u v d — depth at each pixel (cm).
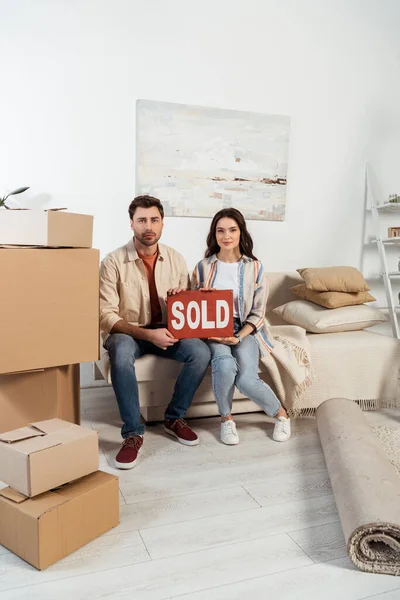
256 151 319
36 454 129
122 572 125
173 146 303
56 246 156
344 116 340
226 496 165
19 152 279
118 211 300
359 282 275
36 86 278
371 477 148
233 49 311
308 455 198
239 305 227
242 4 310
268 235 330
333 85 335
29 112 279
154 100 299
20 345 153
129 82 294
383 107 348
